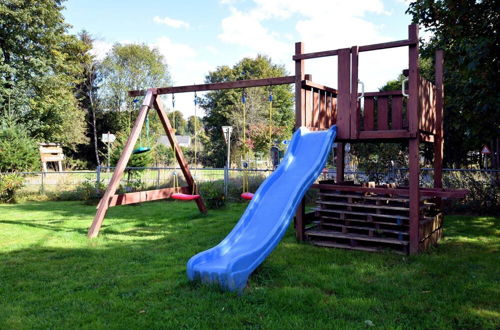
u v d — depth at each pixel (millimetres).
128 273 4461
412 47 5250
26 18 24078
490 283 3959
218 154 29141
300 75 6070
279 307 3340
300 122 6090
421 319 3102
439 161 6520
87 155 38469
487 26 7914
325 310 3271
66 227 7797
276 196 5055
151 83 41344
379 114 6043
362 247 5605
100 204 6836
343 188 5977
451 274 4297
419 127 5414
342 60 5754
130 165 13625
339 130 5828
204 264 3992
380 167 10867
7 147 15516
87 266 4797
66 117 29625
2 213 10125
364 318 3129
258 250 4105
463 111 8484
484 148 11805
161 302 3449
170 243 6141
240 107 32156
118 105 38688
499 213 8711
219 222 8219
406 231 5449
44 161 22031
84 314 3225
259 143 26766
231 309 3289
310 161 5527
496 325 2980
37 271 4586
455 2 8148
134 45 41312
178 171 17391
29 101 25641
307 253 5312
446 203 8445
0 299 3637
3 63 24500
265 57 47156
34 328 2973
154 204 11984
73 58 31141
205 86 7215
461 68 8133
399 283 4000
